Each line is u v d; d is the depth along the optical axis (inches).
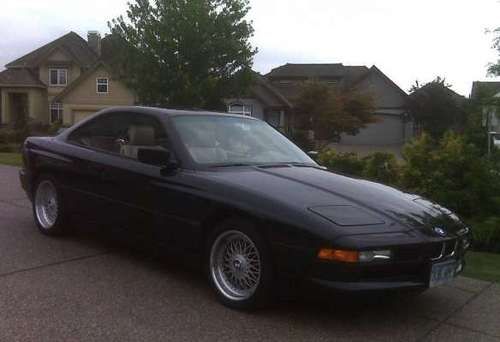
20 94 1995.6
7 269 207.6
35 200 260.7
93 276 202.8
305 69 2377.0
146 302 179.8
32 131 1238.9
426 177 311.6
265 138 230.1
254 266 172.7
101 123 239.5
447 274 172.6
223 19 728.3
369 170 339.3
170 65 720.3
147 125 218.5
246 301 172.9
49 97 2000.5
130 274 206.2
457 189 304.2
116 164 217.6
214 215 181.5
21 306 172.9
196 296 186.4
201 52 719.7
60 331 156.4
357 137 2006.6
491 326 174.6
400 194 193.5
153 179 201.5
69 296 182.7
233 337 157.1
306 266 159.3
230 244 180.2
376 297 159.0
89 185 229.6
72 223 244.4
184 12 709.9
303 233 159.8
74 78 1987.0
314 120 1579.7
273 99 1761.8
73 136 250.2
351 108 1614.2
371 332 165.3
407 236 162.1
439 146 327.9
